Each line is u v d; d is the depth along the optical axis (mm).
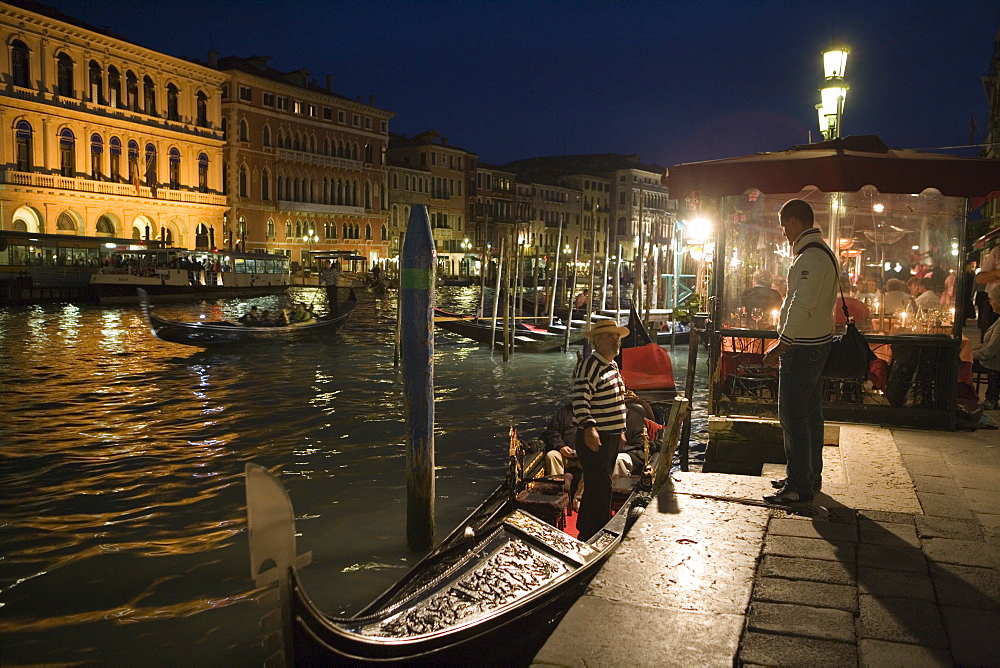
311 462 9641
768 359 4785
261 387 15602
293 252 62500
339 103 65750
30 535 7117
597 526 5160
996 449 6020
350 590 6008
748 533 4336
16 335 24062
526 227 79188
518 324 25203
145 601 5812
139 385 15656
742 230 7711
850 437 6383
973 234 23766
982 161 5816
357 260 62406
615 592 3629
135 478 8922
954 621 3336
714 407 6926
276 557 2922
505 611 3852
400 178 73250
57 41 44844
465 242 78062
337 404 13727
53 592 5957
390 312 38281
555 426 7027
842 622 3334
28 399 13898
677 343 22672
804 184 6047
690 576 3791
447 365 19875
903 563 3920
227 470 9273
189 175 53625
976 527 4395
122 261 41312
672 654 3090
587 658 3064
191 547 6863
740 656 3090
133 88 50094
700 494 4992
